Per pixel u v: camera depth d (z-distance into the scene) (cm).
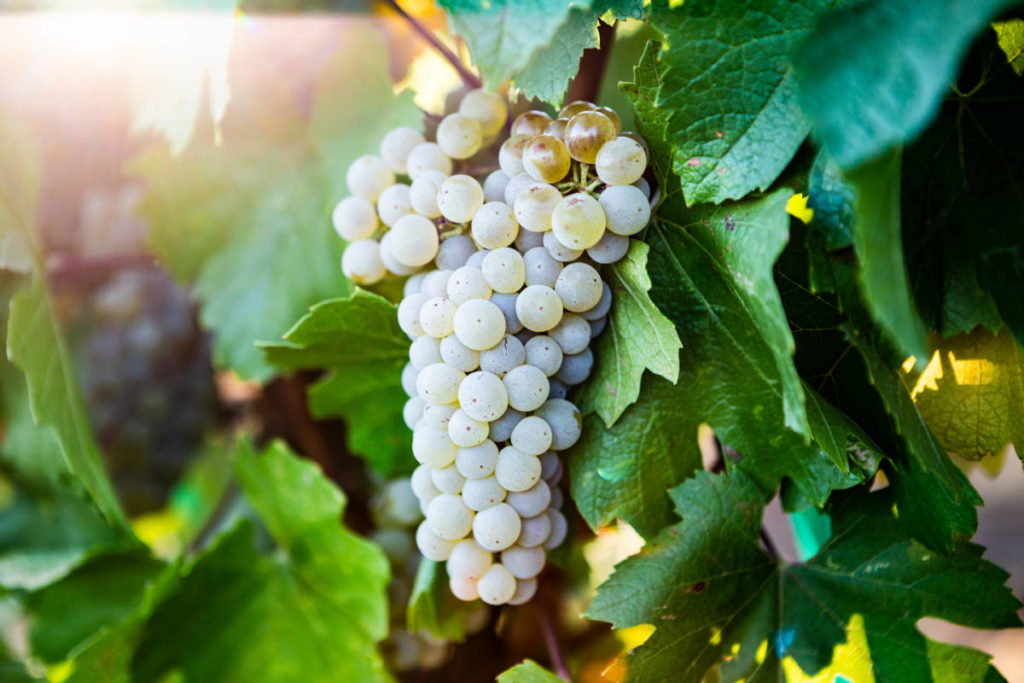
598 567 56
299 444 55
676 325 36
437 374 33
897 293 27
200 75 38
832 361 35
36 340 43
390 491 48
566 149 33
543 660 49
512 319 33
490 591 35
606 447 36
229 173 49
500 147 37
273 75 47
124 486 60
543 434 33
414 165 36
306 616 47
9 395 52
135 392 58
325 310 37
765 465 37
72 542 55
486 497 33
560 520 36
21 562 53
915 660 35
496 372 33
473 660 49
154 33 40
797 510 37
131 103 46
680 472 37
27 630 52
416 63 51
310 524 45
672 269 35
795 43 31
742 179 32
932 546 35
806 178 33
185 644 46
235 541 46
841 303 33
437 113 45
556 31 33
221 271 49
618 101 58
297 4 45
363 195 37
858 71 27
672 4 32
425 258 35
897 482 36
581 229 31
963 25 27
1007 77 32
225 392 62
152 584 44
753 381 36
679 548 36
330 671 47
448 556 35
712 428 37
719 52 32
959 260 34
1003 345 36
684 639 36
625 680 36
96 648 44
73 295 58
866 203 27
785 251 34
